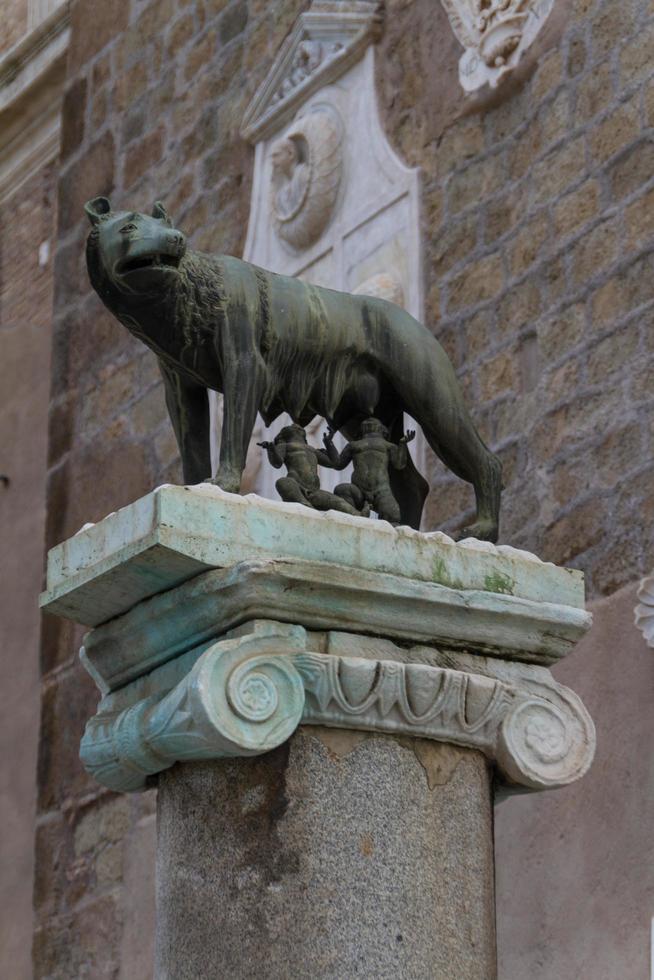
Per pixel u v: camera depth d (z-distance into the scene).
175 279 6.58
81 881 14.28
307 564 5.97
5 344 16.89
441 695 6.07
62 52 16.89
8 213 17.44
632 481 10.28
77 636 15.12
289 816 5.88
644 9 11.07
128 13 16.16
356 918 5.82
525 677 6.36
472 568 6.30
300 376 6.81
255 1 14.62
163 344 6.71
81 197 16.25
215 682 5.87
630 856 9.70
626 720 9.91
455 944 5.93
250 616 5.97
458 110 12.27
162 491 6.00
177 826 6.05
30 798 15.19
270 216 13.75
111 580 6.18
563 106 11.43
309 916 5.79
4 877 15.14
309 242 13.33
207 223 14.52
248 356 6.62
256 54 14.46
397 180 12.60
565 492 10.65
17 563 16.03
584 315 10.88
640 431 10.33
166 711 6.00
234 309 6.66
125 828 13.95
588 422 10.65
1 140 17.55
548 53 11.63
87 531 6.33
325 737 5.98
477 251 11.81
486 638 6.29
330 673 5.95
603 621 10.17
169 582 6.12
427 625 6.18
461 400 7.04
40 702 15.34
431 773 6.08
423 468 11.76
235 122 14.47
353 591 6.04
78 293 16.05
